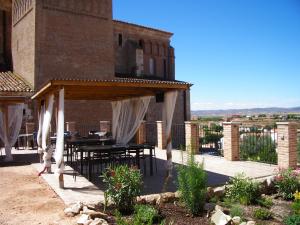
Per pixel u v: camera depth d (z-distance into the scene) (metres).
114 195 7.03
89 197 8.34
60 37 25.28
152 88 11.13
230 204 7.29
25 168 13.35
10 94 21.69
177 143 26.56
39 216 6.87
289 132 12.09
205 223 6.23
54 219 6.62
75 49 26.05
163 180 10.59
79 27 26.31
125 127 15.13
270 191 8.42
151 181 10.45
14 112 16.31
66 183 10.09
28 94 22.44
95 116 26.48
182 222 6.29
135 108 14.47
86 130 25.95
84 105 25.97
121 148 11.40
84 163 13.62
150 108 31.47
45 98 12.48
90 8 26.94
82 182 10.25
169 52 38.81
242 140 16.72
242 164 13.43
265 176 10.78
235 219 6.12
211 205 7.09
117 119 15.89
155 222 6.30
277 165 12.89
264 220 6.43
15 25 27.88
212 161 14.25
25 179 11.02
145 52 36.22
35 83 23.80
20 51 26.66
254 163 13.69
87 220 6.05
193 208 6.71
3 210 7.37
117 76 31.36
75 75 25.94
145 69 36.16
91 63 26.88
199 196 6.73
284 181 8.03
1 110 15.90
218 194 7.83
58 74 25.05
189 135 16.80
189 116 35.22
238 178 8.06
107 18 27.91
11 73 27.27
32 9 24.50
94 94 13.51
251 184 7.68
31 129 22.09
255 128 17.67
